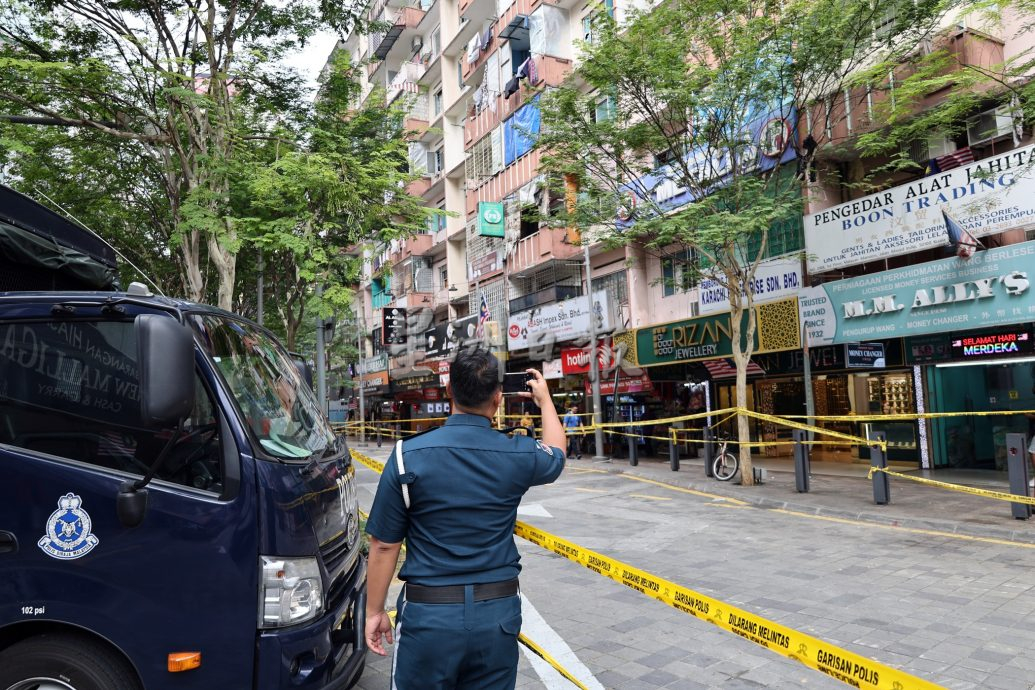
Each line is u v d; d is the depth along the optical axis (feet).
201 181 28.89
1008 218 35.47
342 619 10.82
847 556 22.88
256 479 9.45
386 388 108.27
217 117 27.99
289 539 9.50
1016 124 32.09
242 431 9.62
